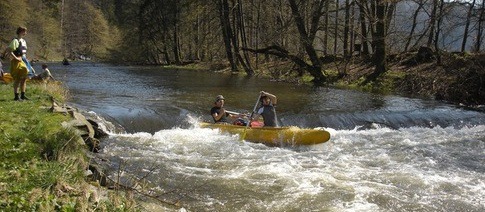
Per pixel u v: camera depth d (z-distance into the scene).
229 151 8.31
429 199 5.99
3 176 4.87
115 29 64.81
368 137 9.94
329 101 14.36
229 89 17.41
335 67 23.73
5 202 4.21
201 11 36.78
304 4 24.06
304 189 6.22
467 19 20.06
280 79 23.11
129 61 52.31
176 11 42.09
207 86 18.58
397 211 5.56
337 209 5.55
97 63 49.00
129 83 19.41
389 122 11.52
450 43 20.91
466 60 17.72
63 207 4.30
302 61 22.45
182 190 6.07
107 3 73.56
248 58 28.30
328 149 8.74
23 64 9.23
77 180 5.10
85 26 63.91
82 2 66.56
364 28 24.27
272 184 6.41
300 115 11.35
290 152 8.41
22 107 8.43
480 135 10.43
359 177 6.86
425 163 7.84
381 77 19.48
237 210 5.46
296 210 5.51
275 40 27.00
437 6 21.20
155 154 7.88
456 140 9.82
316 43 29.89
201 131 9.78
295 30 24.84
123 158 7.48
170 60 49.59
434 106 14.02
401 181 6.71
